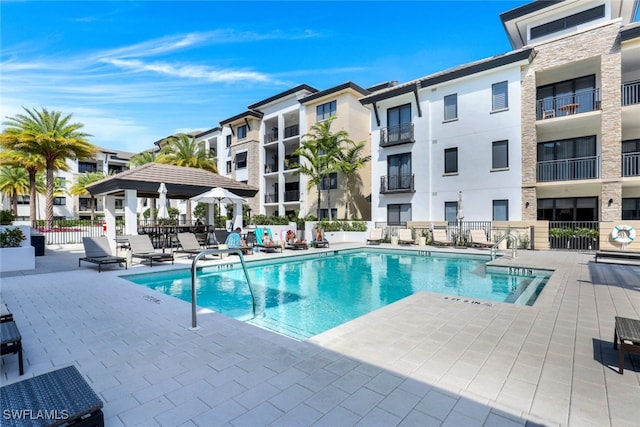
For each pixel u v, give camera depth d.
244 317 6.69
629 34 15.01
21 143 24.11
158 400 3.03
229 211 32.69
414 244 20.17
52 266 11.15
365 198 27.50
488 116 18.98
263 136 33.25
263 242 16.59
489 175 18.92
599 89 16.64
